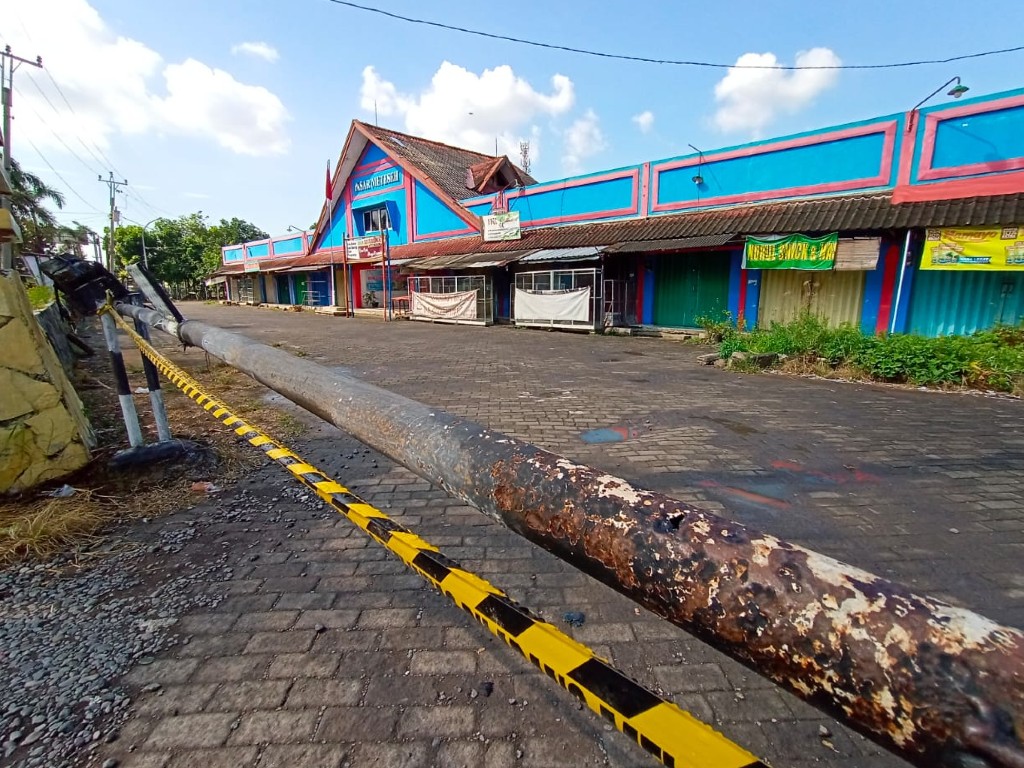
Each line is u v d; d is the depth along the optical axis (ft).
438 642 7.14
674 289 44.78
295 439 15.79
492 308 57.47
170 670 6.60
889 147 33.06
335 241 88.69
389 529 3.93
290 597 8.11
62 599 8.02
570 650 2.47
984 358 23.75
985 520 10.82
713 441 15.78
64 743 5.56
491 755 5.50
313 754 5.47
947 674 1.21
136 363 30.37
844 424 17.60
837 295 35.83
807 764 5.54
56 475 11.46
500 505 2.52
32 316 12.58
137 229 170.71
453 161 79.97
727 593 1.65
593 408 19.84
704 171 41.98
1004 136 29.30
